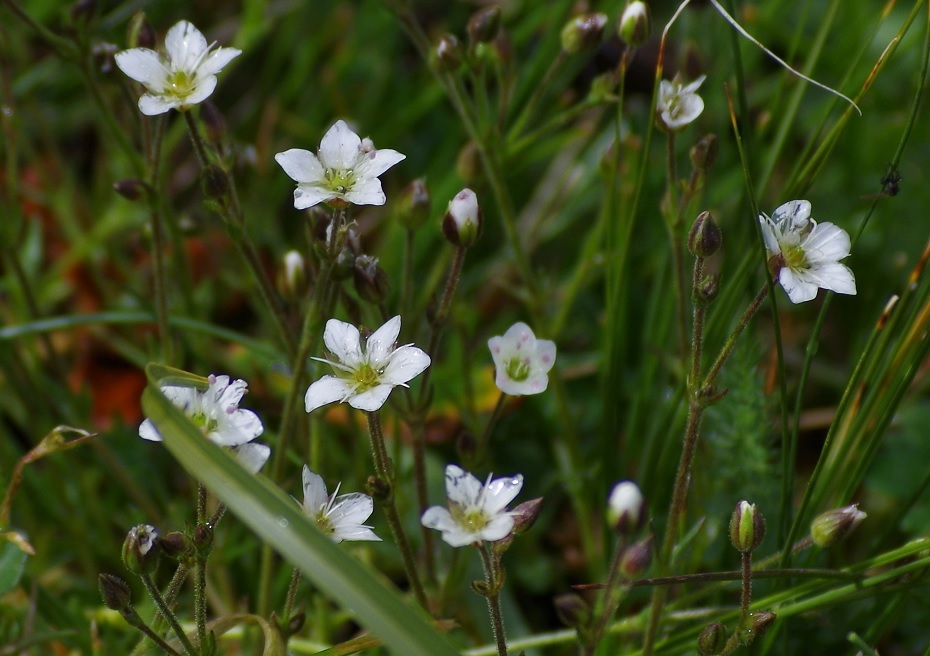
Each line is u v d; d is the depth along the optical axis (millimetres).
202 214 395
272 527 277
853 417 321
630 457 342
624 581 288
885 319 306
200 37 300
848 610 321
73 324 337
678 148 373
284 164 294
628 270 347
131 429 354
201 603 290
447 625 304
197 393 289
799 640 321
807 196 374
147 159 326
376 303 305
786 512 316
